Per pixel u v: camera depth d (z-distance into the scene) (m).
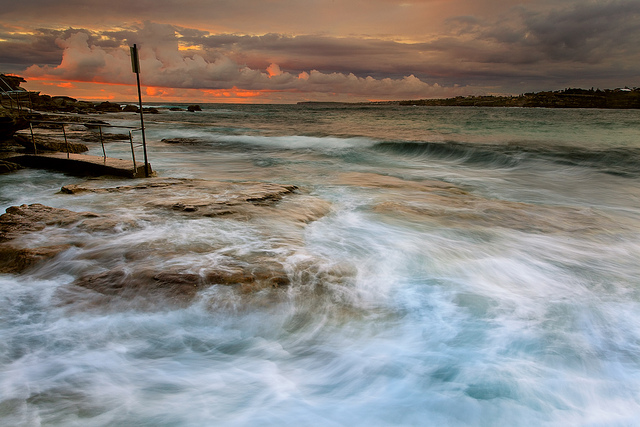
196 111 93.25
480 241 6.13
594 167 14.46
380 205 7.91
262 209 6.90
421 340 3.57
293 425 2.59
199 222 6.01
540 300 4.34
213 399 2.81
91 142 19.80
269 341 3.54
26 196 8.45
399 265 5.09
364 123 42.62
